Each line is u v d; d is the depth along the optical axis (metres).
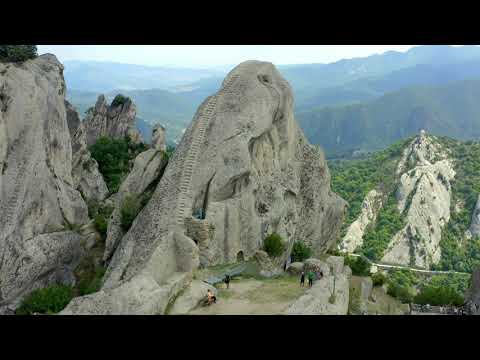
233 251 34.12
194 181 34.28
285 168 45.22
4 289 34.25
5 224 35.12
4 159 36.34
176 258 27.50
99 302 19.58
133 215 38.69
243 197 36.34
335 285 25.78
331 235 54.16
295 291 27.08
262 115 40.03
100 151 77.19
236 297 25.81
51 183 43.50
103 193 64.88
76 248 41.97
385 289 47.56
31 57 49.91
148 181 40.88
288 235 41.94
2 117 36.56
